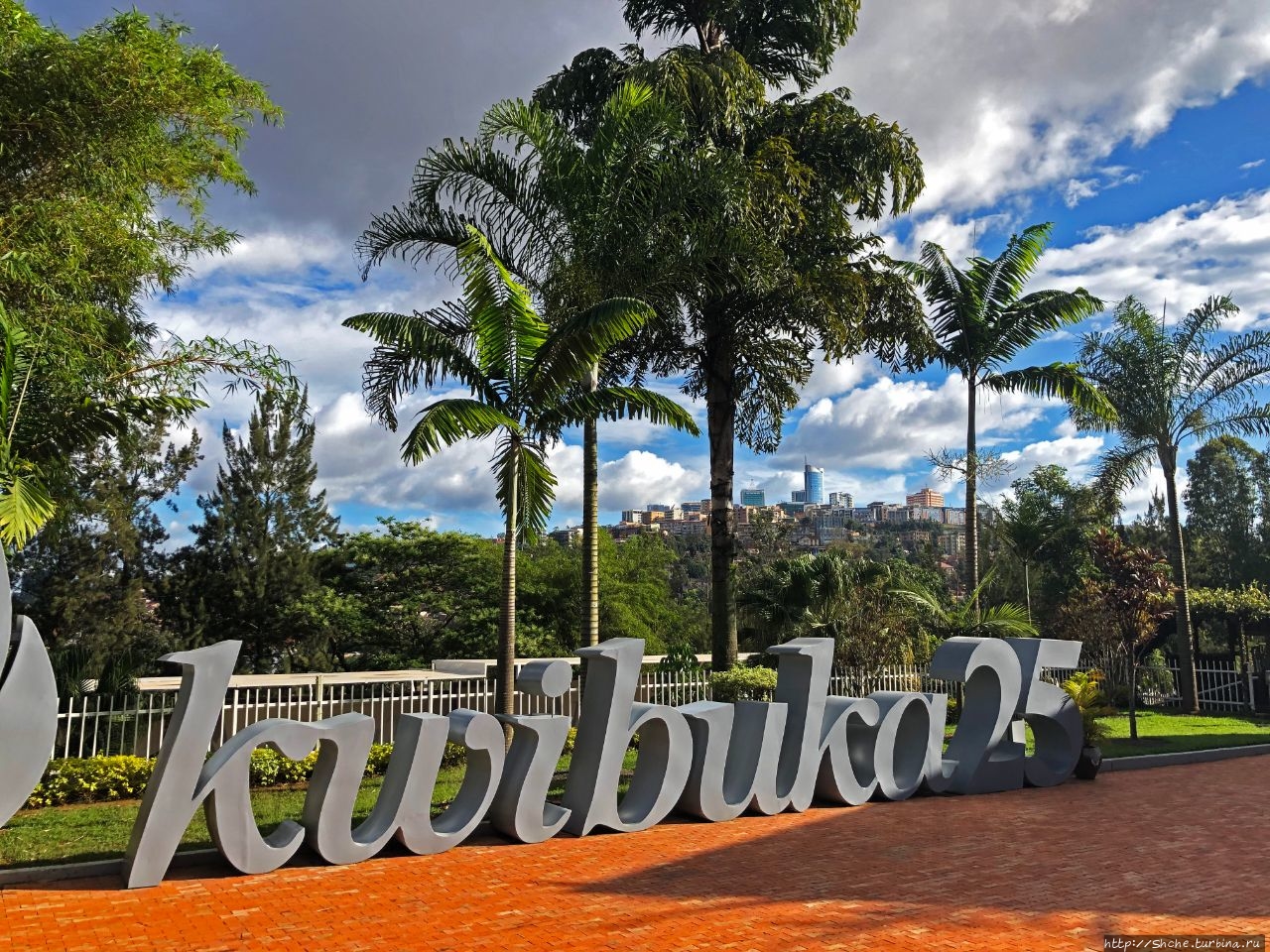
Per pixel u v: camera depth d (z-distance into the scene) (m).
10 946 5.30
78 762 10.33
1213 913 6.11
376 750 12.20
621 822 8.64
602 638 22.34
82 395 10.22
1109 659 22.59
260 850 6.97
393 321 11.23
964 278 21.14
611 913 6.03
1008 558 28.08
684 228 13.44
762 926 5.77
